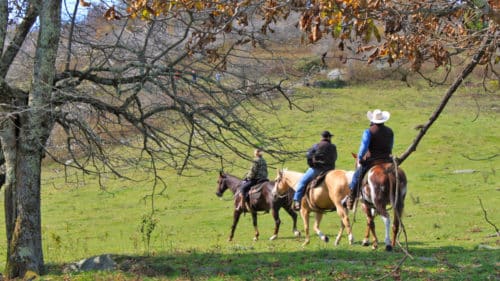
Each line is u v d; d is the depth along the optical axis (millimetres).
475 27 7746
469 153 33750
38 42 12477
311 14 7535
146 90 12414
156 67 12117
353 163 32500
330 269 12727
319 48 12281
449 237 18172
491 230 18984
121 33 12406
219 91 12133
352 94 45781
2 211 29656
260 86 11844
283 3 7770
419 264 12961
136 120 12578
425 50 7707
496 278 11508
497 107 41281
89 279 12492
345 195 16062
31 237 12852
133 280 12344
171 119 13078
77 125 12492
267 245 18188
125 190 30672
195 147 12523
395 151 34469
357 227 21016
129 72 13742
